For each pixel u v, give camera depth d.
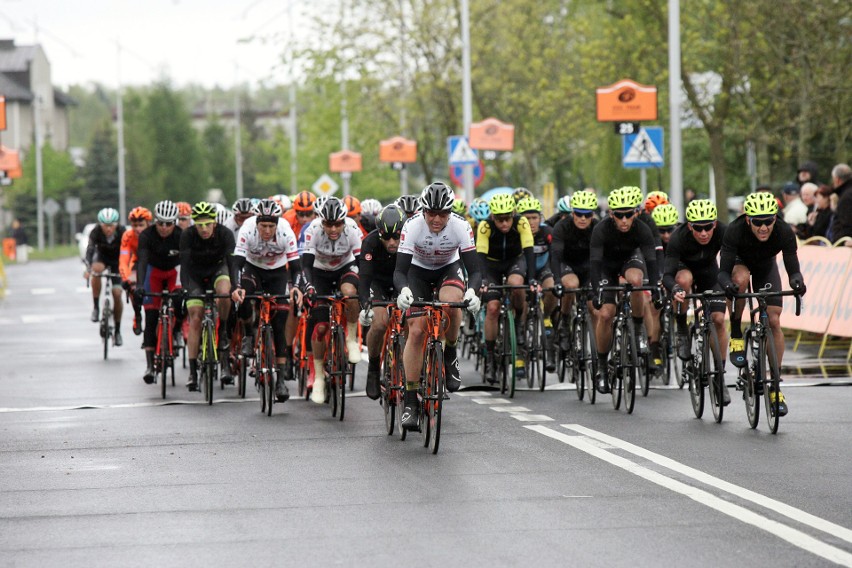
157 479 23.09
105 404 34.62
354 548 17.45
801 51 71.44
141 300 38.69
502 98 112.81
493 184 176.38
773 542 17.39
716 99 83.75
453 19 108.31
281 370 33.00
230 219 44.09
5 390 38.25
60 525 19.31
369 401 34.78
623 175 114.38
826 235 49.66
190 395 36.62
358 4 109.94
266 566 16.59
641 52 82.44
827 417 29.38
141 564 16.81
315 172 173.62
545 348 36.31
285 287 36.34
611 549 17.12
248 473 23.52
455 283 27.36
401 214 28.38
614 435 27.31
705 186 118.12
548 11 115.56
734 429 28.00
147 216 42.38
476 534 18.12
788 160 97.19
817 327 44.78
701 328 29.89
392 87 112.19
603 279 33.22
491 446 26.03
